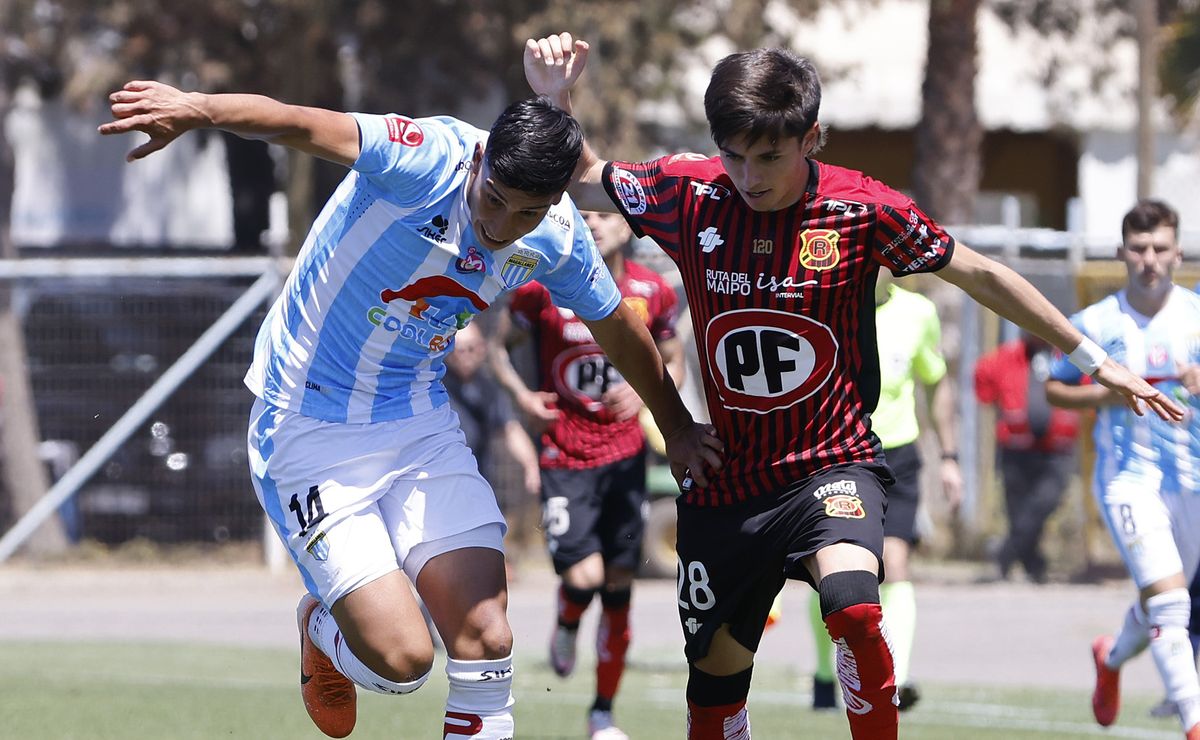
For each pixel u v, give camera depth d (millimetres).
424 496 15500
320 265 15266
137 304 52156
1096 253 54812
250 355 52250
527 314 26797
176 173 72312
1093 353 15961
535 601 46219
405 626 14953
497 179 13945
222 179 73062
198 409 52438
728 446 16266
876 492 15922
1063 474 49344
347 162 14211
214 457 52531
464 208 14656
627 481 26250
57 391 52469
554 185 13984
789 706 28531
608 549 26172
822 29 79938
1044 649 37688
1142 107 55375
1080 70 77812
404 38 63125
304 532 15328
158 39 61812
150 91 13055
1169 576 22375
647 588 49500
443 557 15242
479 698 14992
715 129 14938
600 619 25328
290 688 29781
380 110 66188
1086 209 79375
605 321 16219
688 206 16031
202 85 61969
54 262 51000
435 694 29984
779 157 14922
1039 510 49344
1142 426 23156
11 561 52094
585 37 59594
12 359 52281
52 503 51562
